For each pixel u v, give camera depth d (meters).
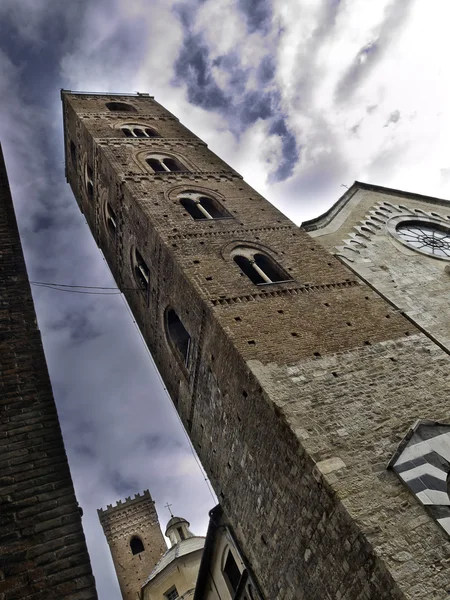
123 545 59.47
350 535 11.52
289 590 14.69
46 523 8.02
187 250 21.86
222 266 20.98
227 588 23.31
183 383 23.00
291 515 14.01
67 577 7.39
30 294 12.13
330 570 12.35
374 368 16.14
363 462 12.84
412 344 17.48
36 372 10.38
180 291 20.92
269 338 16.95
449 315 22.16
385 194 32.66
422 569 10.47
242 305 18.58
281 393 14.72
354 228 28.59
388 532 11.16
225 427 18.09
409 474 12.44
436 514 11.50
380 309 19.33
